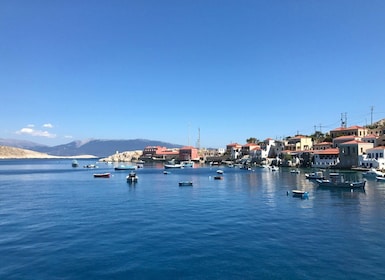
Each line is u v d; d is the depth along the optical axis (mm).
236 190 80125
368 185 85188
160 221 44094
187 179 118938
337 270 25938
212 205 57344
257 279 24594
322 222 42219
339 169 143000
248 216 46812
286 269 26312
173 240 34625
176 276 25375
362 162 133125
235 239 34750
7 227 41469
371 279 24172
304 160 173625
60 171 189875
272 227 39875
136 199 66500
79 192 80250
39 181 116875
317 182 86375
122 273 26062
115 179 124875
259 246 32219
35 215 49375
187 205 57719
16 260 29094
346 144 142000
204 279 24797
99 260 28844
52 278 25266
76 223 43406
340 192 72438
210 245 32750
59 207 56750
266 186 87875
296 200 61594
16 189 88562
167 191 80750
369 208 51938
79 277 25375
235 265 27344
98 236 36594
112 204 59844
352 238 34531
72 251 31359
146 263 28047
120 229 39719
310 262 27703
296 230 38219
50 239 35594
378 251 30203
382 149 126812
